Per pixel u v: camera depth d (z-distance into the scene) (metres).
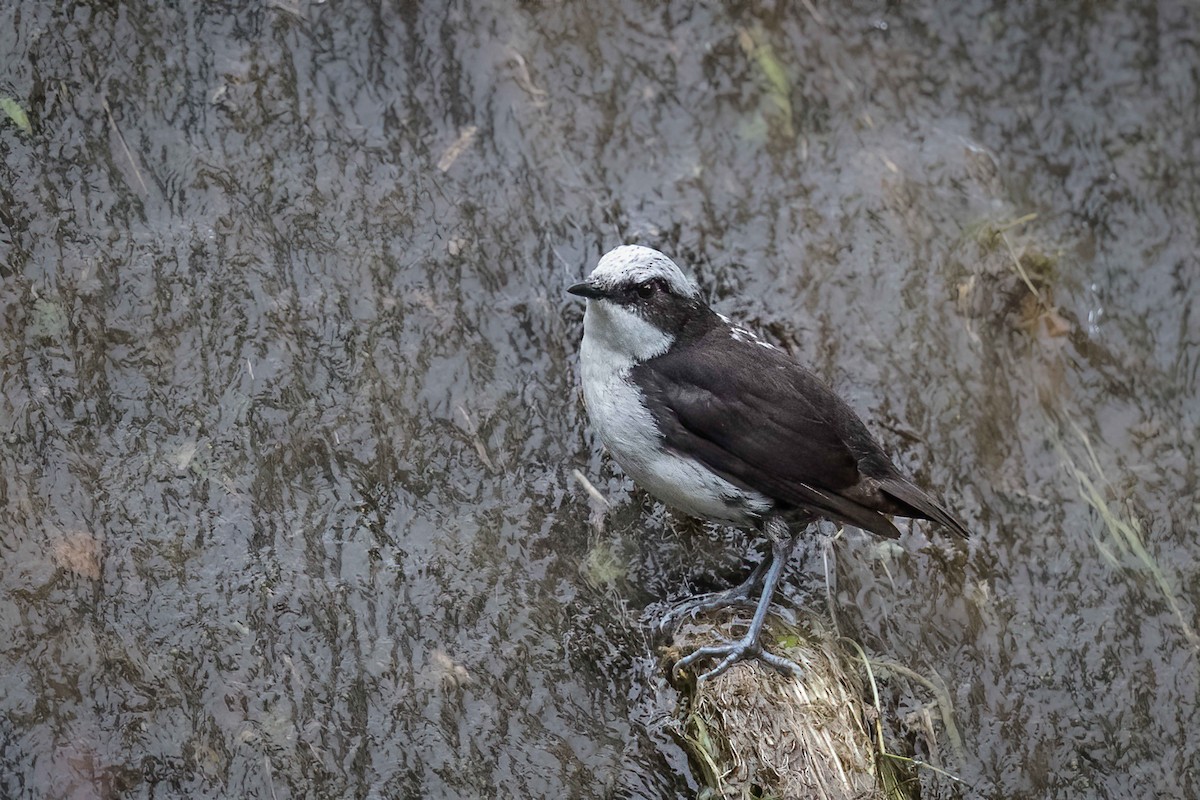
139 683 9.23
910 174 12.75
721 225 12.06
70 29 11.05
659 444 9.47
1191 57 14.08
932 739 10.22
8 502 9.55
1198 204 13.52
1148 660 11.08
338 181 11.35
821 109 12.89
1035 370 12.19
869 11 13.42
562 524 10.47
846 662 10.00
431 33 11.94
